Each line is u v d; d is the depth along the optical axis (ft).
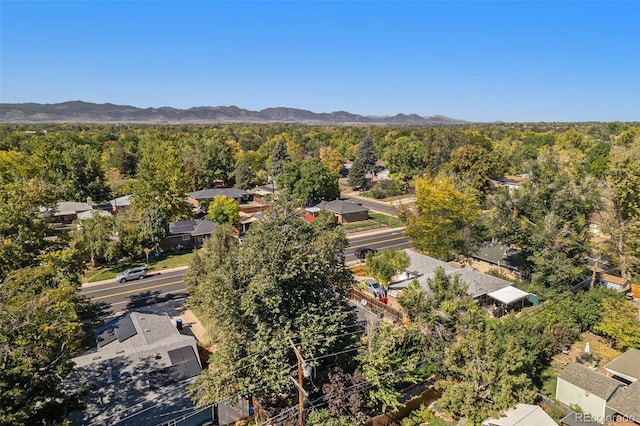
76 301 80.64
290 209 74.33
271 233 67.82
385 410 67.41
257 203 254.47
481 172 217.77
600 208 120.06
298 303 66.80
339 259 93.66
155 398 65.05
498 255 139.44
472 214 136.77
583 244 109.81
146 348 76.89
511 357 65.16
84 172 229.66
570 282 107.65
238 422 67.62
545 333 84.84
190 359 75.10
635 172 117.19
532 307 102.47
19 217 86.94
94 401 63.77
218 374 60.90
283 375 60.75
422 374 74.79
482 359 65.26
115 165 312.09
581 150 330.34
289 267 63.52
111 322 89.40
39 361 49.06
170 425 61.11
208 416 65.98
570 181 119.14
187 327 97.19
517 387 65.98
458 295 79.82
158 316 90.99
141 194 181.78
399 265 121.29
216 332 73.41
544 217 114.32
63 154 233.14
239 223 189.37
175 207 185.47
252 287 61.57
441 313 76.07
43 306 55.31
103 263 149.38
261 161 371.97
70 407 53.72
